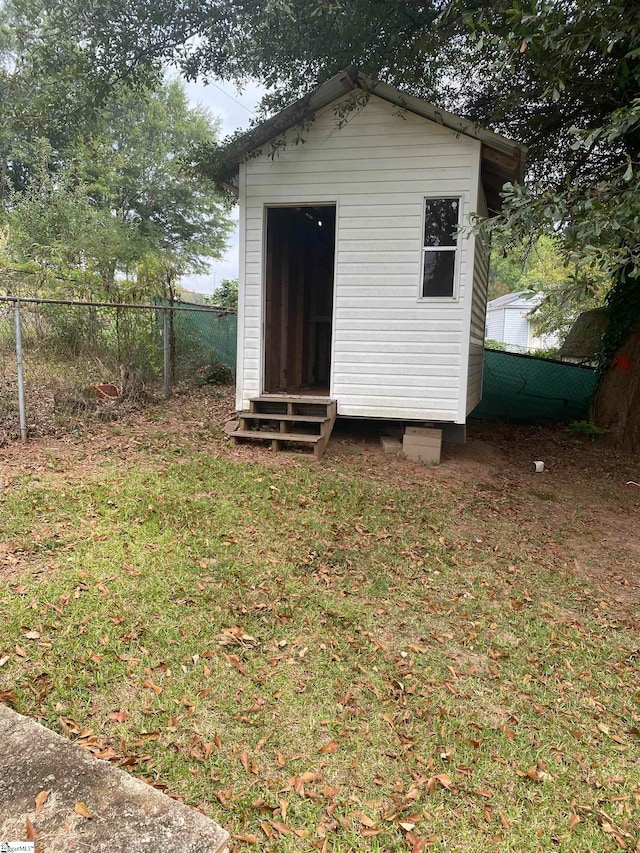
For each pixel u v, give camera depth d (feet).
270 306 25.67
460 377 22.66
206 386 34.42
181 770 7.39
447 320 22.52
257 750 7.91
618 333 31.76
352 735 8.40
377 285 22.94
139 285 33.06
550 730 8.99
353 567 13.88
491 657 10.80
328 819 6.95
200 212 80.89
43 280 32.96
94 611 10.61
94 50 22.21
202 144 23.71
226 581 12.37
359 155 22.39
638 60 17.84
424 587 13.32
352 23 20.90
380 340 23.18
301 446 23.90
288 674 9.62
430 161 21.79
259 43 22.09
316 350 33.86
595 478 25.35
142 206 75.97
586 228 12.95
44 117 23.94
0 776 6.11
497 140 20.54
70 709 8.20
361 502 18.12
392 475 21.44
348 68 19.90
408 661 10.36
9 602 10.62
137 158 72.13
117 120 70.85
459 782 7.75
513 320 103.86
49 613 10.43
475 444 29.60
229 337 40.78
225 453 21.99
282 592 12.23
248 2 20.67
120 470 18.76
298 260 29.73
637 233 12.42
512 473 24.67
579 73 23.43
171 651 9.81
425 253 22.53
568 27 15.35
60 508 15.11
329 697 9.16
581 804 7.61
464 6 19.58
